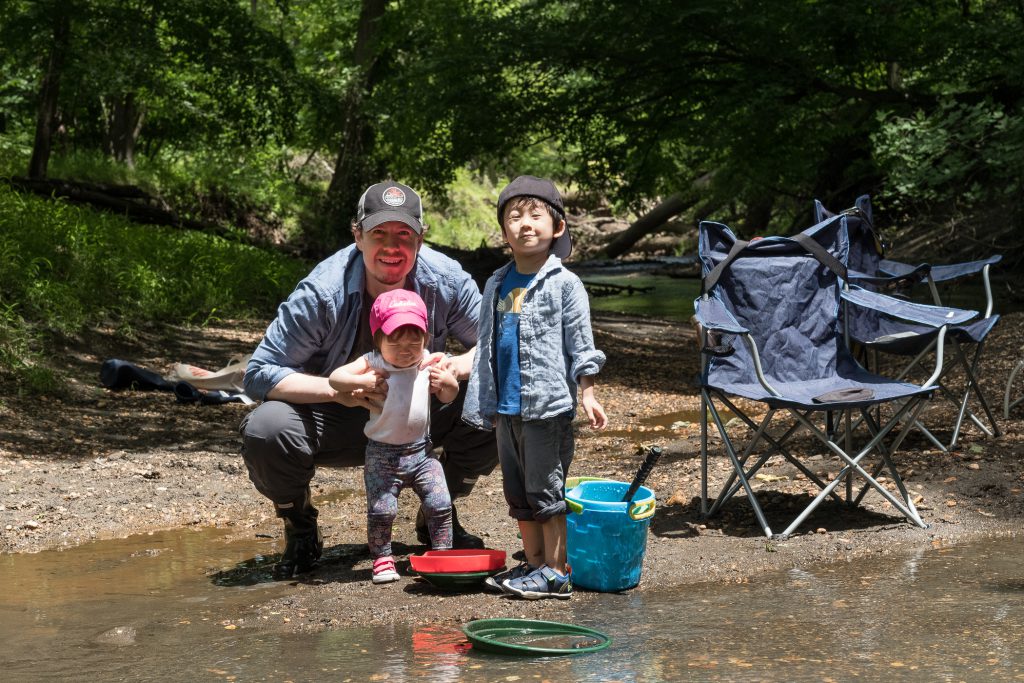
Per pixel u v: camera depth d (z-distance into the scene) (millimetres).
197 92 24172
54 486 5395
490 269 22625
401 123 19797
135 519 4883
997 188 14562
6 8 17578
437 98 17750
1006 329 9258
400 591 3576
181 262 13680
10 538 4508
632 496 3463
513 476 3539
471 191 41562
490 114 17781
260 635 3057
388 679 2559
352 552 4203
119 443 6629
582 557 3555
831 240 4980
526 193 3471
